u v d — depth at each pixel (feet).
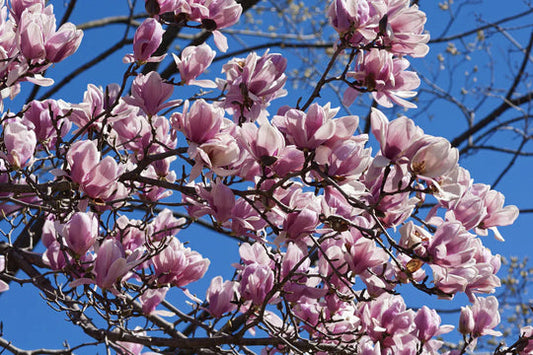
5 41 8.49
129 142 8.87
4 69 8.34
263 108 8.87
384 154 7.89
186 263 8.77
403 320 8.69
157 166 9.17
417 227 8.15
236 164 8.23
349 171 8.04
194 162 8.25
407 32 8.46
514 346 9.21
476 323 9.32
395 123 7.84
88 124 8.48
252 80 8.46
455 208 8.53
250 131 8.00
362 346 8.66
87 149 8.04
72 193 8.57
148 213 8.61
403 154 7.88
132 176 8.41
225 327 9.12
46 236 8.82
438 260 8.11
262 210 8.55
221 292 9.14
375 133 7.92
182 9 8.69
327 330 8.88
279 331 8.87
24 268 9.56
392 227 8.45
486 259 8.87
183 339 9.02
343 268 8.91
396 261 8.14
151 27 8.39
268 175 8.30
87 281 8.18
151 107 8.39
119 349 9.20
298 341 8.88
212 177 8.64
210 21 8.71
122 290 8.82
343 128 7.97
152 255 8.41
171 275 8.73
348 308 9.20
